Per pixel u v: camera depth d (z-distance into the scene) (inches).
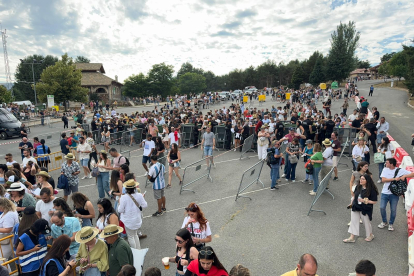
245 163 544.7
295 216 311.3
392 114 1038.4
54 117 1539.1
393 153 446.0
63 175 337.4
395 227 280.1
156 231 294.2
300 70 2977.4
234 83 3951.8
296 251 244.2
